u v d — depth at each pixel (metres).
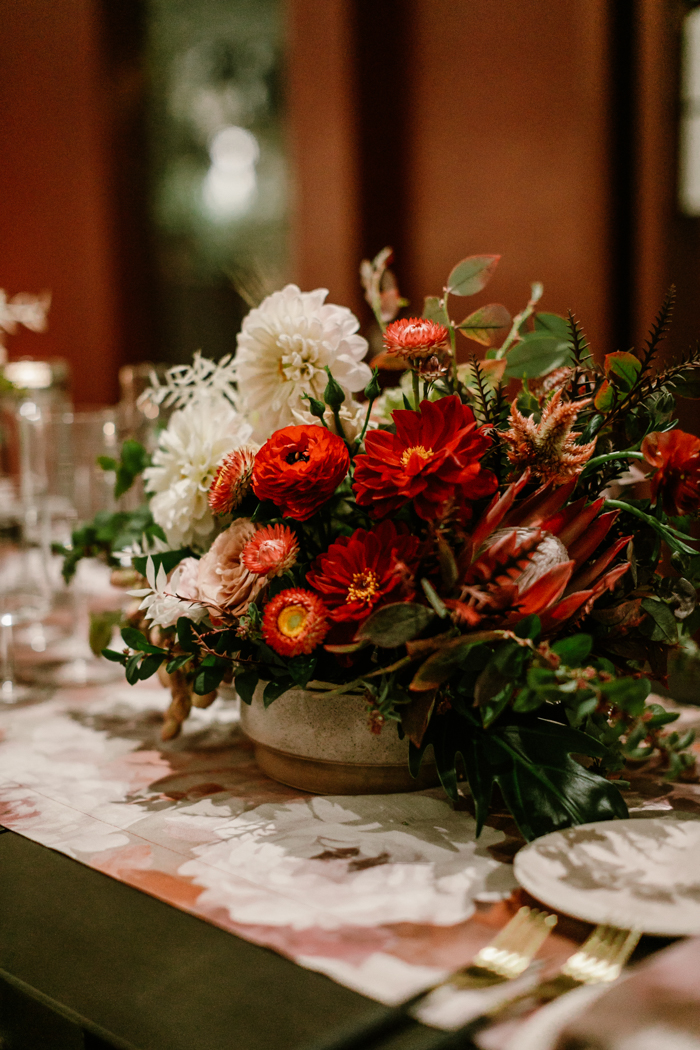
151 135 3.57
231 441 0.77
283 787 0.76
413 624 0.57
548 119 2.40
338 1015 0.45
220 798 0.74
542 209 2.45
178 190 3.63
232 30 3.52
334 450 0.63
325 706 0.69
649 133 2.21
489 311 0.78
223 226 3.66
